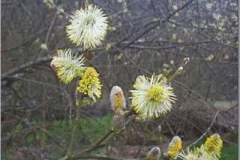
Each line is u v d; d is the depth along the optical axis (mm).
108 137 304
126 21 1046
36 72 1085
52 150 1023
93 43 280
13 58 1147
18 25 1192
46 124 1094
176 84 963
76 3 1003
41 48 1009
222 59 1078
